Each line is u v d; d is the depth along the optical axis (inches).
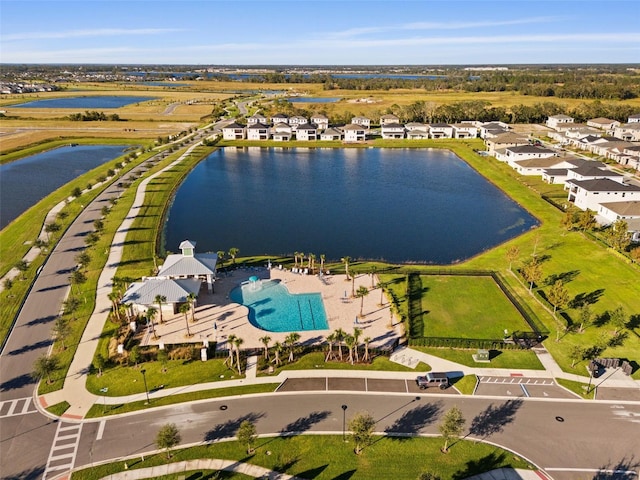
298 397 2390.5
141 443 2090.3
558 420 2255.2
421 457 2031.3
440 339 2832.2
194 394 2400.3
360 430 1999.3
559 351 2790.4
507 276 3745.1
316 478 1923.0
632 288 3479.3
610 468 1994.3
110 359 2664.9
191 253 3508.9
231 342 2534.5
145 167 7180.1
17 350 2738.7
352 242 4626.0
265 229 4970.5
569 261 3946.9
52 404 2320.4
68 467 1962.4
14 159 7795.3
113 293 3122.5
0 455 2015.3
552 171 6461.6
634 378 2559.1
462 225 5073.8
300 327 3041.3
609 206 4756.4
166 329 2967.5
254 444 2085.4
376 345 2839.6
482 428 2198.6
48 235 4441.4
